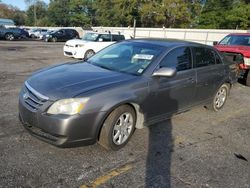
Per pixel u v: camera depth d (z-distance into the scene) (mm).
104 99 3598
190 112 6062
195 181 3391
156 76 4289
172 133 4773
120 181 3264
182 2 51156
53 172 3328
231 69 6422
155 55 4543
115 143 3885
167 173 3510
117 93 3746
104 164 3588
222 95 6363
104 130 3730
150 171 3520
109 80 3924
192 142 4504
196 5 53531
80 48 13664
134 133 4609
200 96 5484
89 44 13797
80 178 3256
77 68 4477
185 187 3250
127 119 4012
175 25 53094
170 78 4566
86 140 3588
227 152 4254
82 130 3496
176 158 3912
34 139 4094
